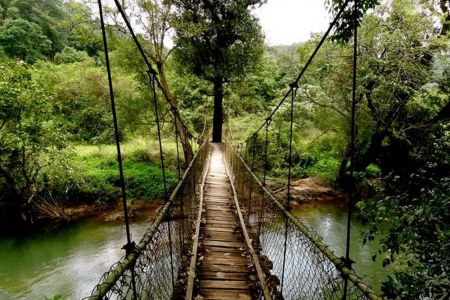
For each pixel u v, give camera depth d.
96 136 14.23
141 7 9.84
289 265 3.94
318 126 11.86
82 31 10.62
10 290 5.86
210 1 12.53
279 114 12.80
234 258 3.77
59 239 8.22
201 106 18.48
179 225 3.44
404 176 3.32
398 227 2.58
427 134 6.04
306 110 11.11
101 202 10.24
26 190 9.02
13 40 22.00
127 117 12.14
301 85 10.45
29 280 6.19
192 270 3.18
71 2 9.81
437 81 6.36
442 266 2.05
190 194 4.89
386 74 7.12
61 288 5.89
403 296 2.16
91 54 25.55
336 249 6.83
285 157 13.21
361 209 3.34
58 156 8.98
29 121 8.38
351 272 1.57
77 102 14.95
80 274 6.36
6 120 8.06
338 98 8.72
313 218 9.13
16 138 7.91
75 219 9.57
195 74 14.96
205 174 8.41
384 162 8.90
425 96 6.40
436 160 3.20
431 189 2.65
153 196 10.61
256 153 12.91
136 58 10.96
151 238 1.86
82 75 14.80
